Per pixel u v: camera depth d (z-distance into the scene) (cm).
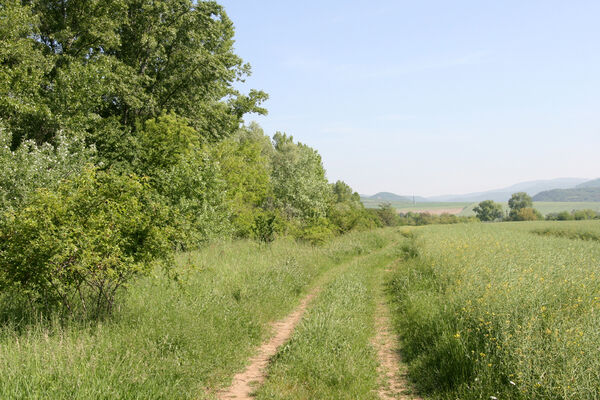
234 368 659
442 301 925
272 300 1078
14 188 1135
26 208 623
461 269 1152
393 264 1998
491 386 503
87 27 1964
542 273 939
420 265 1508
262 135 4684
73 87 1755
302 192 2764
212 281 1106
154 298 872
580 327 558
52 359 507
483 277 998
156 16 2184
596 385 435
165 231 745
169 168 1811
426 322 810
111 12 2041
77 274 652
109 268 640
